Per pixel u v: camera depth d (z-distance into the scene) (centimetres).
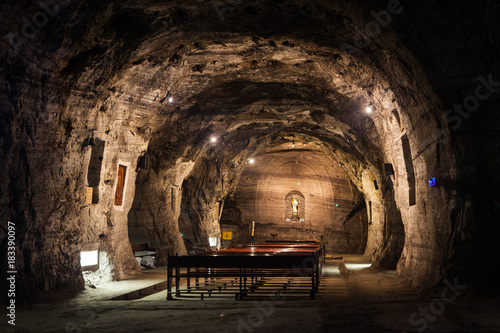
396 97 1218
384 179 1978
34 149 1033
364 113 1733
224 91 1905
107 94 1270
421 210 1156
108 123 1362
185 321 725
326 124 2208
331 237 3966
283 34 1234
